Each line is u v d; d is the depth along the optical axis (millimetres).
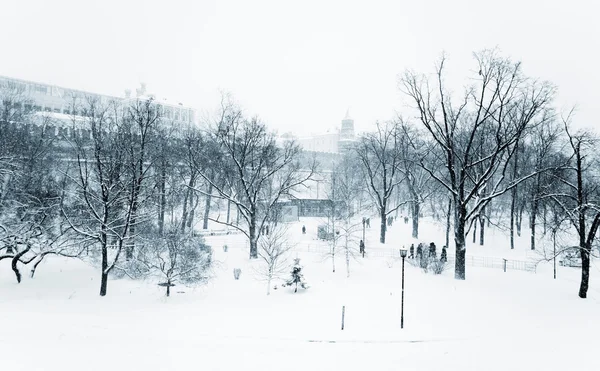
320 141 151000
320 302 21875
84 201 25156
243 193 44062
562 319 19922
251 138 39531
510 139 28328
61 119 55562
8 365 11953
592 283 28938
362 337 16250
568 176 39562
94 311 19734
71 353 13141
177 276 25047
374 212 60719
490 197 28234
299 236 43094
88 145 42625
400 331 17281
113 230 24078
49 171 35406
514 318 19891
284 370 12609
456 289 25203
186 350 13930
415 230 47094
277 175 59875
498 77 27828
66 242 26609
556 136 39750
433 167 41844
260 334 16297
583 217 24609
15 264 24188
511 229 42781
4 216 27078
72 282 25266
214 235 44156
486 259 37562
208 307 20797
